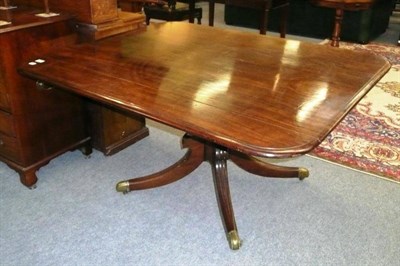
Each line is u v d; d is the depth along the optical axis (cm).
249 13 517
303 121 108
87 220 176
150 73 140
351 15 443
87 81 132
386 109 286
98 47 169
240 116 110
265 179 208
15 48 170
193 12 448
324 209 185
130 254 158
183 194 195
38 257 155
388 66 154
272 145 97
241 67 148
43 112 193
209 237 168
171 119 109
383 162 222
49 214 179
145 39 182
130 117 232
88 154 226
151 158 227
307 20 479
